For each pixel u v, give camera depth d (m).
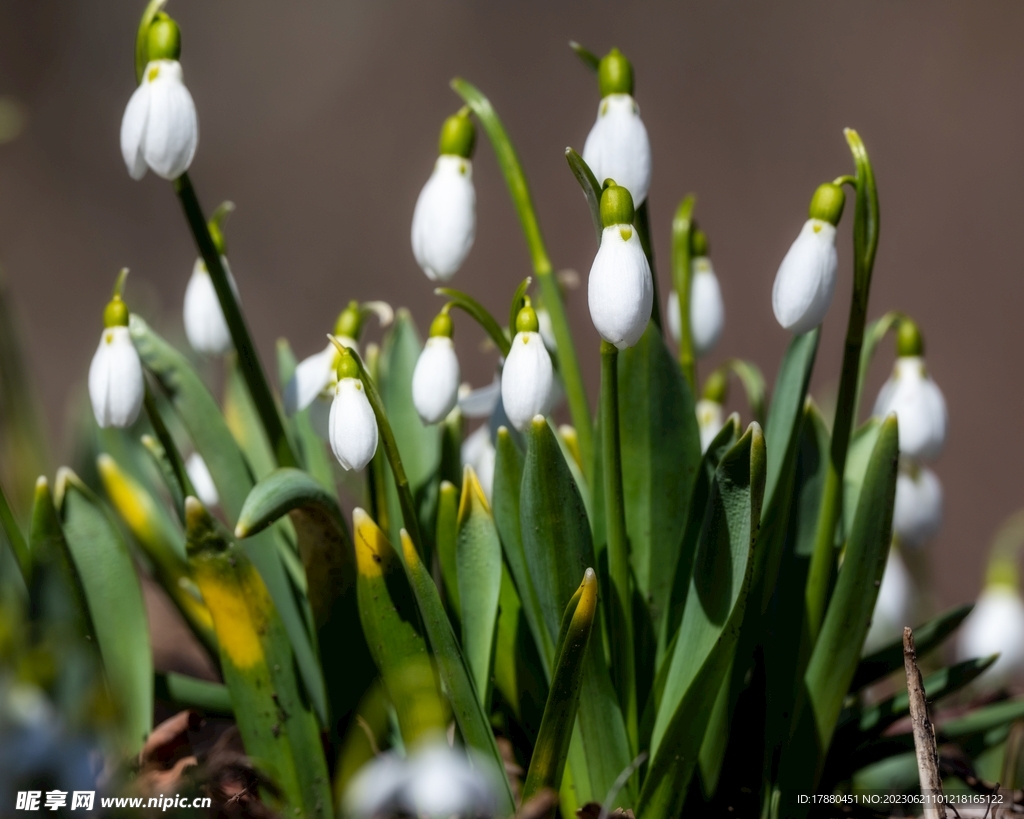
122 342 0.89
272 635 0.90
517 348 0.88
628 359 0.90
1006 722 0.92
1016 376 3.21
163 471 0.91
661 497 0.91
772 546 0.91
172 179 0.89
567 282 0.95
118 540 0.91
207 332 0.92
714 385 0.98
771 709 0.91
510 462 0.90
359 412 0.88
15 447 1.21
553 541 0.88
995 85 3.34
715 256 3.45
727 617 0.88
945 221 3.33
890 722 0.92
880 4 3.49
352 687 0.91
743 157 3.50
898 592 1.01
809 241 0.88
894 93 3.43
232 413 0.97
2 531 0.92
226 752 0.92
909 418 0.92
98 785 0.89
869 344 0.93
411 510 0.89
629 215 0.87
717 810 0.92
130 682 0.91
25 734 0.88
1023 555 1.60
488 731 0.89
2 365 1.20
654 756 0.89
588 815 0.90
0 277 1.21
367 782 0.87
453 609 0.92
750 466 0.87
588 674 0.89
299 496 0.88
